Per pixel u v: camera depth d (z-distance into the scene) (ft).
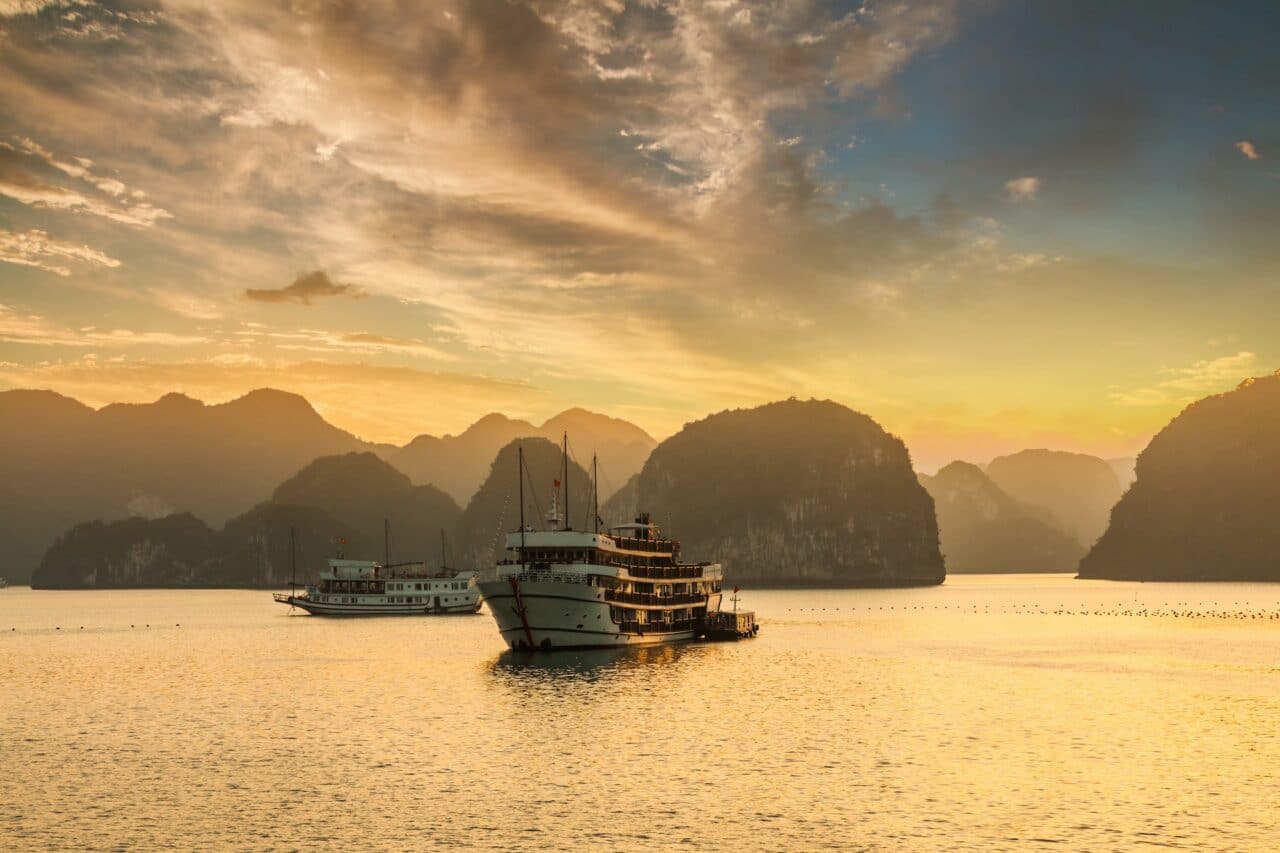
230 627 642.22
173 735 246.68
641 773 206.49
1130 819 175.11
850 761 215.92
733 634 490.08
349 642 495.82
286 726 256.93
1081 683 329.72
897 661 396.98
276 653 444.55
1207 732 245.24
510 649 433.07
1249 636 531.50
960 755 221.05
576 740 237.66
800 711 274.77
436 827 172.04
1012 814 177.99
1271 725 254.47
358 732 248.32
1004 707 281.54
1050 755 221.05
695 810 180.96
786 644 472.03
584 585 406.21
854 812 179.42
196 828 171.73
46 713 280.10
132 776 205.57
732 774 205.36
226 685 333.83
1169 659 408.67
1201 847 161.99
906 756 220.43
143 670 383.24
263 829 171.12
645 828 171.42
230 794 191.72
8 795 191.52
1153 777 201.98
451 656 415.23
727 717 265.75
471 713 273.13
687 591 488.44
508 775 205.16
